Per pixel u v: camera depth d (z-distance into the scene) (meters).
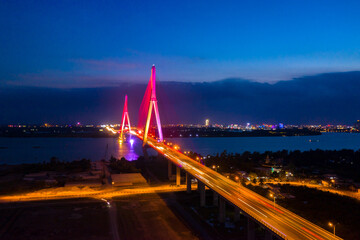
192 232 84.25
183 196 119.81
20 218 94.75
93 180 151.00
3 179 158.75
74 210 102.62
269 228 62.22
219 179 107.62
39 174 168.25
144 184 142.00
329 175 157.00
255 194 89.00
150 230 86.06
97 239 80.62
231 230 84.56
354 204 99.31
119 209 103.81
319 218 86.50
